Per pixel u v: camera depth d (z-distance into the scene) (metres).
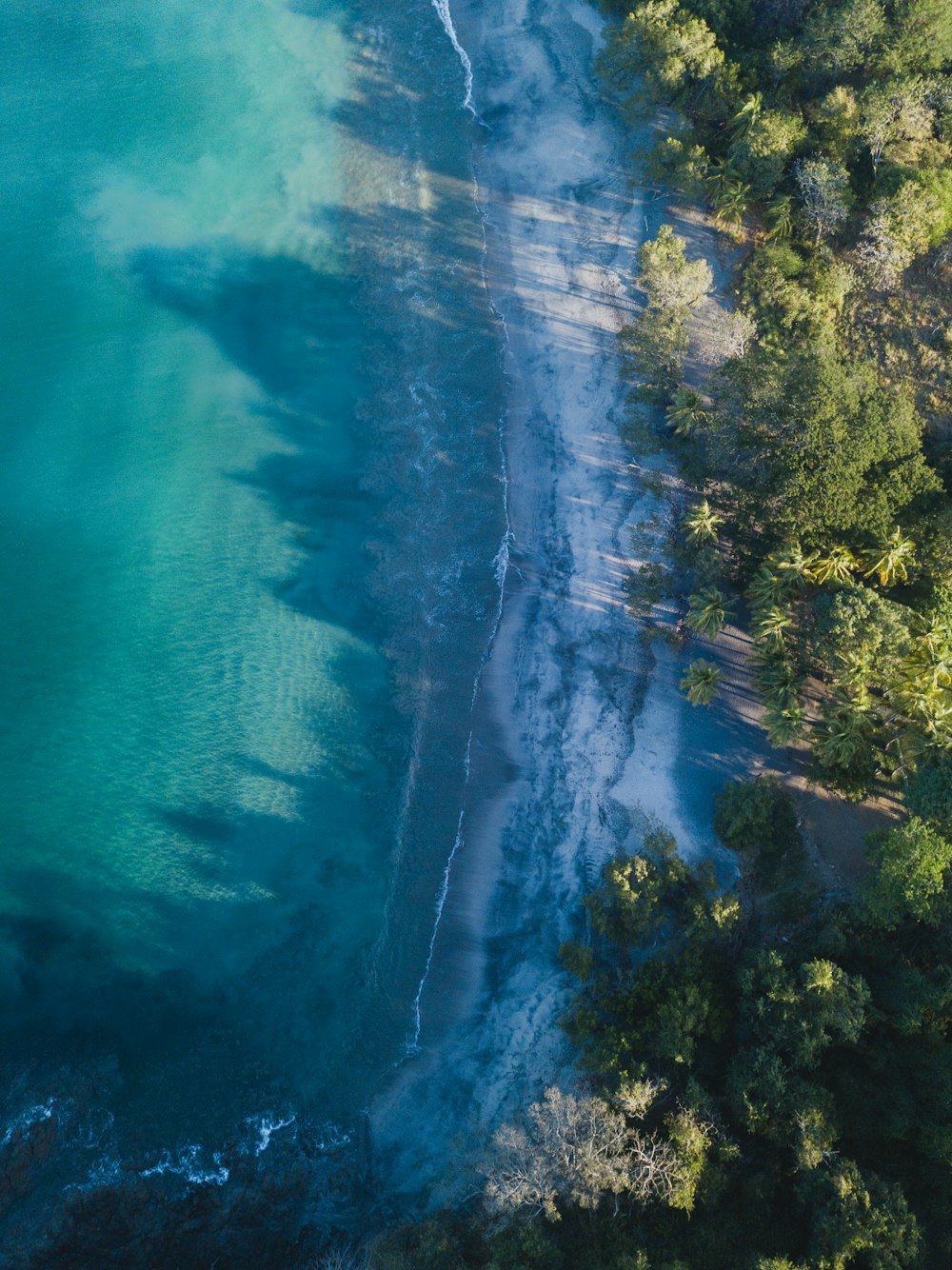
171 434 76.56
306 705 67.12
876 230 72.56
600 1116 48.09
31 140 89.81
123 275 83.50
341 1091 57.41
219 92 92.75
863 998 50.69
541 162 86.38
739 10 83.00
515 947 59.72
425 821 63.31
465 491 72.88
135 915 61.31
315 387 78.44
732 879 59.03
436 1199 53.75
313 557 72.06
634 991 53.19
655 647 66.00
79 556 72.25
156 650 69.12
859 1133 49.62
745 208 78.38
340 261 83.81
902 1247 44.47
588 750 63.69
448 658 67.69
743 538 65.19
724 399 67.19
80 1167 54.31
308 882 62.41
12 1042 57.69
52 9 97.81
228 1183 54.94
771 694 60.44
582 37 92.94
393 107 91.62
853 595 57.81
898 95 74.44
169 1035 58.44
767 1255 47.28
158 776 65.19
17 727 66.50
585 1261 47.56
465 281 81.44
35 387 78.44
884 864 52.91
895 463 61.88
